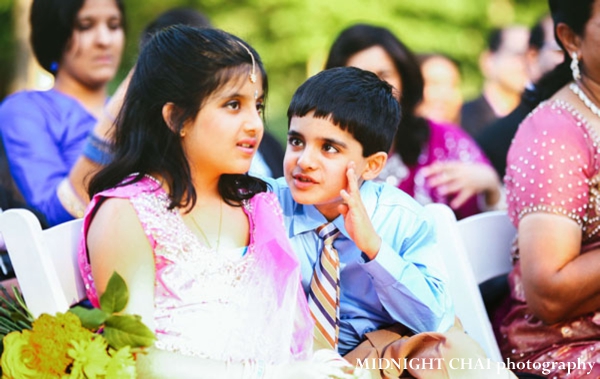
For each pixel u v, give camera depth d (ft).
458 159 16.01
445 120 17.16
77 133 15.29
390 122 8.80
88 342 6.73
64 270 8.41
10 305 8.12
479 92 18.34
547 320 10.07
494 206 16.34
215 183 8.24
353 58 14.93
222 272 7.84
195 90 7.61
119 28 15.83
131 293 7.35
